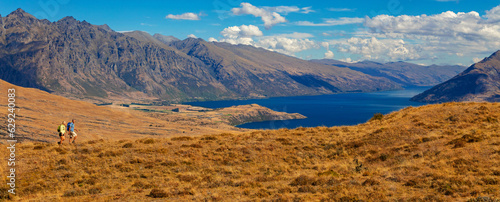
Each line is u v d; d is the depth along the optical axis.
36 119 105.50
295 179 17.59
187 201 14.98
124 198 15.75
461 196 13.69
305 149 25.25
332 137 28.12
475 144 20.19
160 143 28.52
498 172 15.70
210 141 28.84
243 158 23.20
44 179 18.88
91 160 22.42
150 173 20.28
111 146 26.94
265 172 20.42
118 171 20.69
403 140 24.22
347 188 15.69
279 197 14.88
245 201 14.59
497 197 12.91
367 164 20.86
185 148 25.91
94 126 118.75
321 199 14.23
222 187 17.48
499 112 27.05
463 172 16.61
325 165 21.20
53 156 23.20
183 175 19.70
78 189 17.19
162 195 15.88
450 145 21.27
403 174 17.64
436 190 14.64
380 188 15.26
